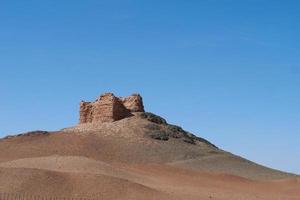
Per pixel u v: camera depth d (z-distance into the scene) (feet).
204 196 287.07
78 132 510.99
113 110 544.21
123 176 322.55
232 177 416.87
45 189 253.24
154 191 271.08
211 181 392.68
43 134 514.68
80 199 246.27
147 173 396.16
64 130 526.98
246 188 366.63
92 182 265.13
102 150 466.70
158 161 460.14
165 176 394.93
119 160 449.48
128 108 572.10
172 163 458.91
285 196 329.11
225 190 341.41
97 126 525.75
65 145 473.26
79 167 315.17
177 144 510.99
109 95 553.64
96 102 556.92
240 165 484.33
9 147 471.21
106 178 270.26
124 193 258.57
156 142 502.38
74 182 264.72
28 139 496.64
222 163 479.41
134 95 575.79
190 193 293.43
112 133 508.12
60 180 264.52
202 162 471.62
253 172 465.06
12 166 307.99
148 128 527.81
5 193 242.58
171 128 550.77
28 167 297.53
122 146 480.23
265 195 328.70
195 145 530.68
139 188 268.00
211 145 563.07
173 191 291.99
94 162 336.29
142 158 460.96
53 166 315.17
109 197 252.42
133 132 514.27
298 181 395.34
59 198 245.24
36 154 446.19
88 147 468.75
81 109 560.61
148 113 566.77
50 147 467.52
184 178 395.96
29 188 251.80
